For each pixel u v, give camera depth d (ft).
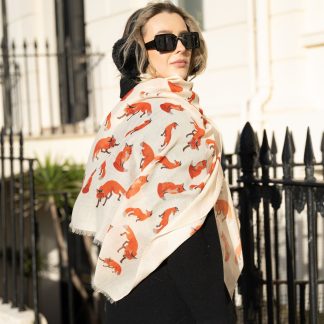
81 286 21.83
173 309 6.14
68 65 24.50
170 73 6.77
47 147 21.13
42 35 25.12
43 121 25.38
